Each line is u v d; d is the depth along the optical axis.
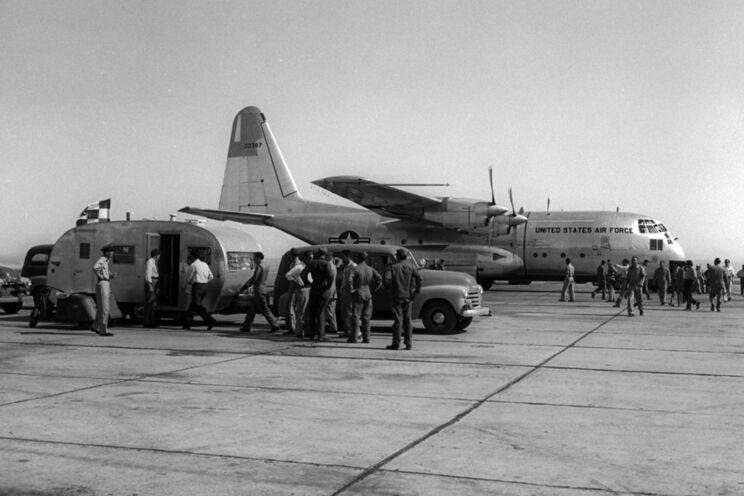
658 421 7.42
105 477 5.48
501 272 34.06
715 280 23.34
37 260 24.27
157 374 10.28
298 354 12.55
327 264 14.49
